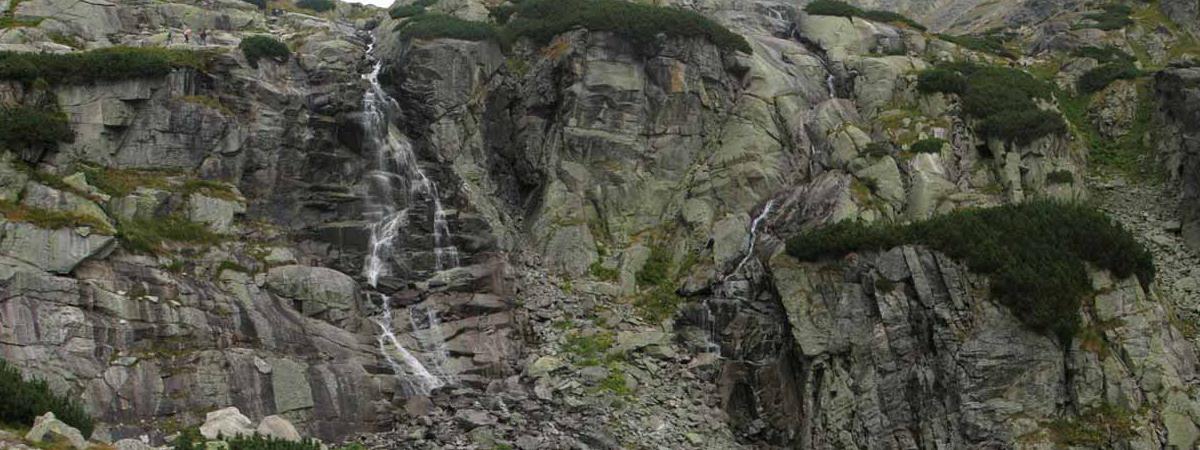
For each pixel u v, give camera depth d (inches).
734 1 2285.9
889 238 1459.2
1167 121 1852.9
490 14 2153.1
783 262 1529.3
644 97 1854.1
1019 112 1761.8
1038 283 1371.8
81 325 1193.4
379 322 1451.8
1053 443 1300.4
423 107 1824.6
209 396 1223.5
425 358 1423.5
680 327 1577.3
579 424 1321.4
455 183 1696.6
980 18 2977.4
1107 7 2500.0
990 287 1390.3
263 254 1432.1
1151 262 1450.5
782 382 1482.5
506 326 1496.1
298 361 1316.4
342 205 1565.0
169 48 1606.8
